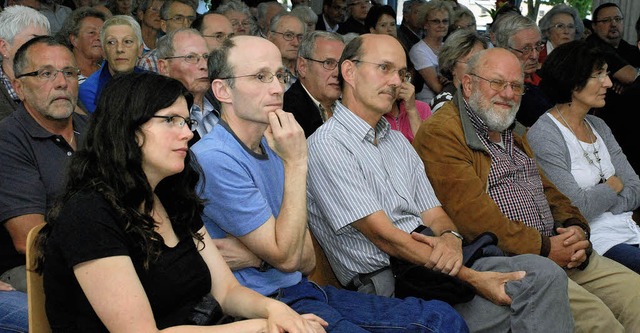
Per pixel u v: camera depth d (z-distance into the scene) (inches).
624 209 143.2
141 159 74.6
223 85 93.8
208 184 90.5
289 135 90.7
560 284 104.7
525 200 125.0
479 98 124.3
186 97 77.9
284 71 95.4
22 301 95.2
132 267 71.5
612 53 249.0
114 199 71.9
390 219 110.2
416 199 117.2
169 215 80.1
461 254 108.0
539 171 134.4
